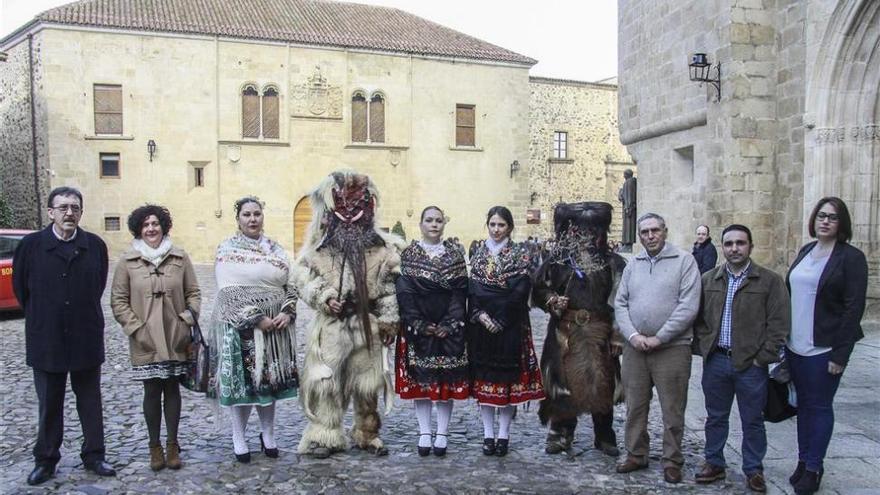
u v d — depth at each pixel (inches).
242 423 199.6
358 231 207.9
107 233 1010.7
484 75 1189.1
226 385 192.5
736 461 204.7
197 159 1042.1
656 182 567.2
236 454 198.7
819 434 176.7
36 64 997.8
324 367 202.8
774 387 187.2
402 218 1148.5
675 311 185.0
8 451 209.8
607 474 193.0
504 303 201.5
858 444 214.2
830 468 195.3
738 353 180.7
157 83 1021.8
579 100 1369.3
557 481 187.5
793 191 410.9
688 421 244.8
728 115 423.2
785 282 185.8
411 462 201.5
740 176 422.6
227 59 1048.8
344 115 1109.7
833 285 173.5
